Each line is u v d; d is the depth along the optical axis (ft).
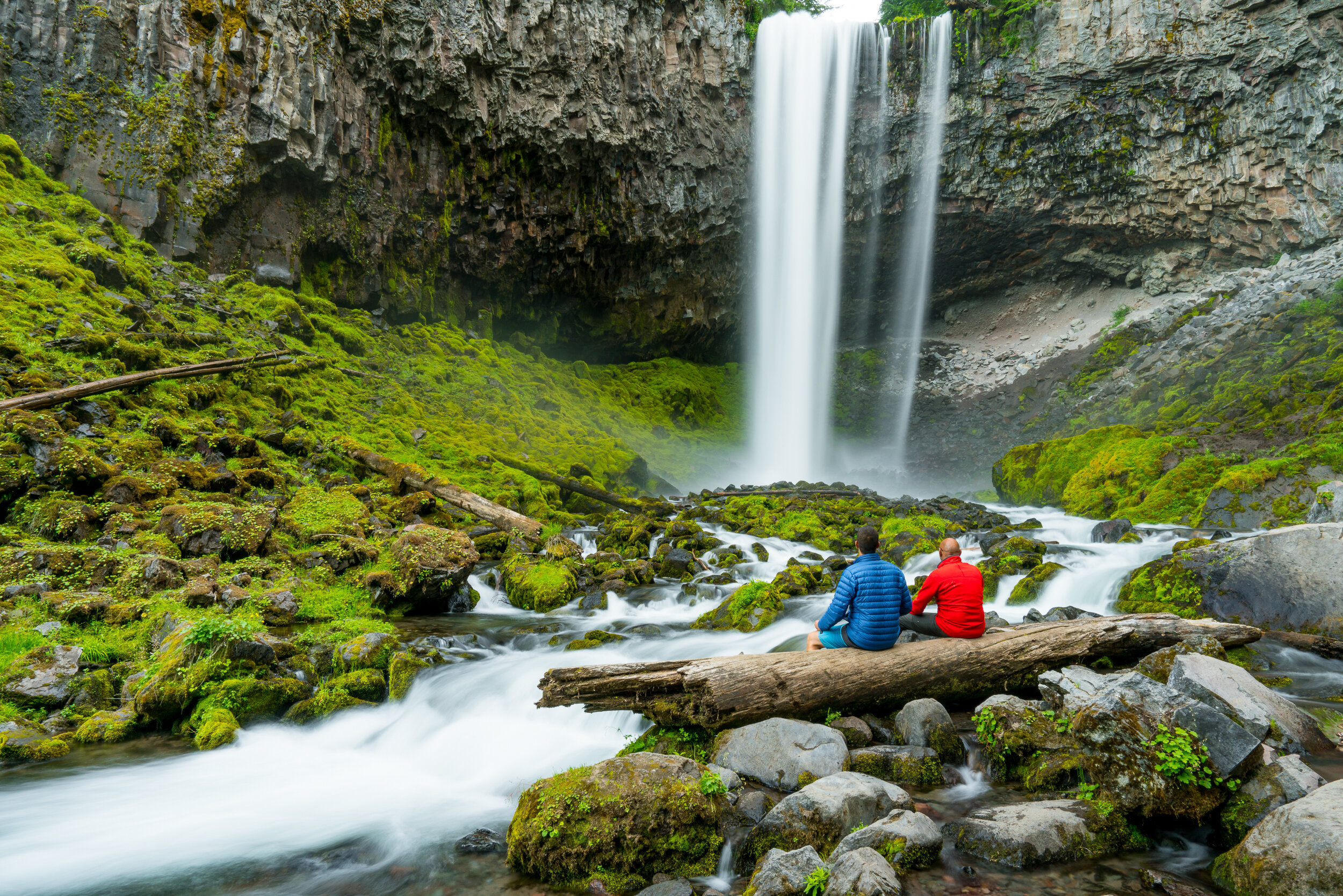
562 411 78.07
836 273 109.50
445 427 60.03
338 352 63.00
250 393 48.65
